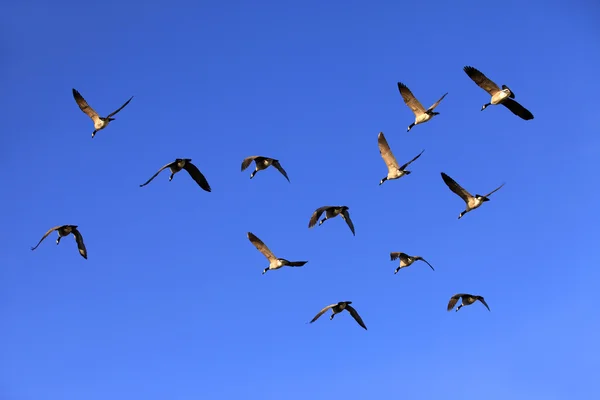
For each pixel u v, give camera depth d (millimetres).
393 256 43938
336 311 42562
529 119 39625
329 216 41906
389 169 44094
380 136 43656
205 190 39844
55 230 41906
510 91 38688
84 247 42312
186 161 39312
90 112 42625
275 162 42188
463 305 44969
